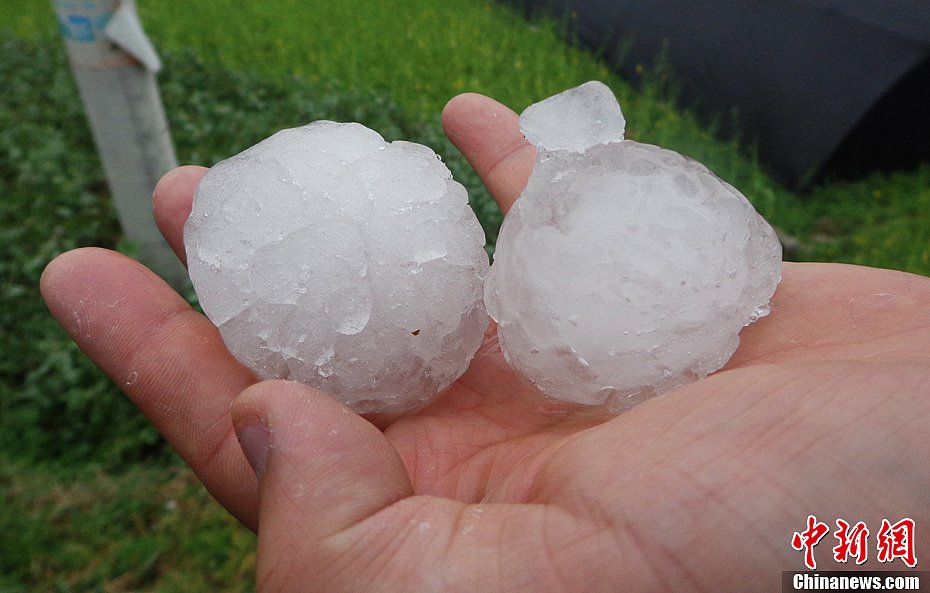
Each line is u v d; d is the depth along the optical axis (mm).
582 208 96
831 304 101
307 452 71
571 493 68
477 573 65
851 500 65
